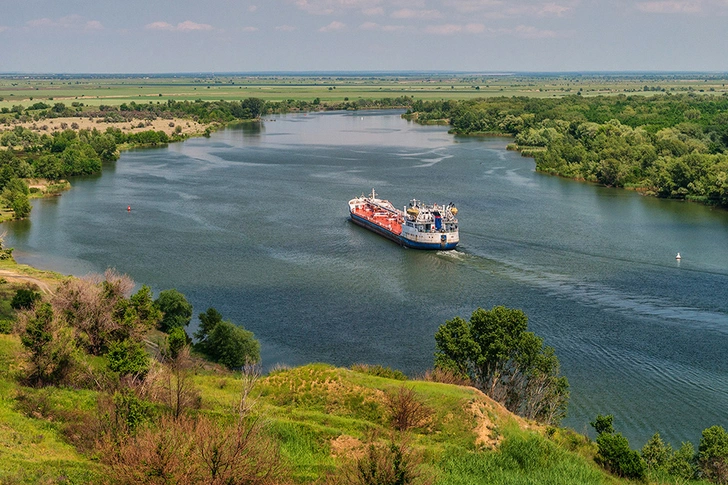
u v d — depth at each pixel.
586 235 189.38
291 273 157.25
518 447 78.88
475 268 161.25
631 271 157.88
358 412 87.19
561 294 143.75
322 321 129.50
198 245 178.88
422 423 84.31
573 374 109.56
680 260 166.00
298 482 67.56
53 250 173.00
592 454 83.38
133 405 70.94
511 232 192.25
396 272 158.75
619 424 95.81
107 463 62.06
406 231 179.62
